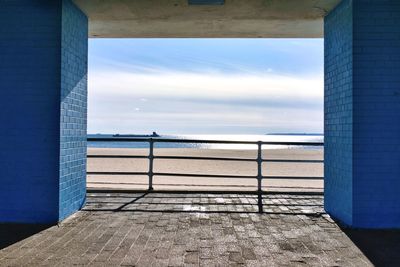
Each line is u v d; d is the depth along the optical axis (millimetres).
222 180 11406
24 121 5277
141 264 3744
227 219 5551
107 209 6105
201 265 3736
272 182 11047
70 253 4047
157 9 5938
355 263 3846
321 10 5926
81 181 6148
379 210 5113
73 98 5738
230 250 4195
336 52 5711
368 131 5125
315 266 3754
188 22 6598
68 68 5527
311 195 7422
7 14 5273
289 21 6492
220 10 5941
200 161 17953
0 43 5266
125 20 6480
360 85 5141
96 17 6340
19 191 5277
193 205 6445
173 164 16234
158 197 7109
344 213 5387
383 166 5121
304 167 14883
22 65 5273
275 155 22516
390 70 5129
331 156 5922
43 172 5270
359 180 5125
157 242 4449
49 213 5262
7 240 4496
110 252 4086
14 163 5273
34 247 4246
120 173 7457
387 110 5121
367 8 5148
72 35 5668
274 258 3959
